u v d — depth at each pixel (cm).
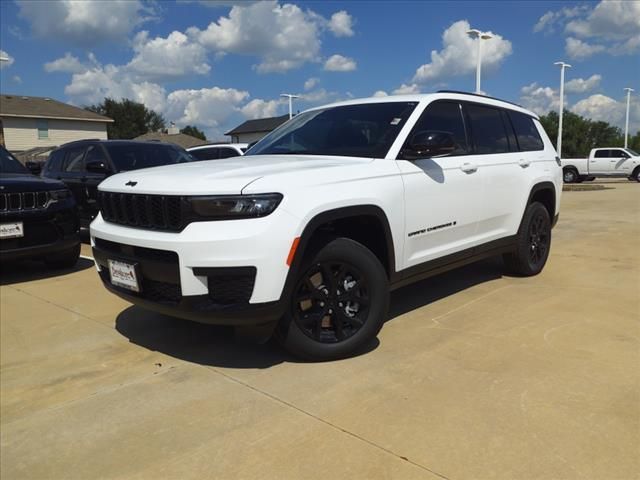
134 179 354
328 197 329
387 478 229
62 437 274
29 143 4094
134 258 340
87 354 381
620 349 365
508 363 343
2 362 373
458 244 452
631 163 2794
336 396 303
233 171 334
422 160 406
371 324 356
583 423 270
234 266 301
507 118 536
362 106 448
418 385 314
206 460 247
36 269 676
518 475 229
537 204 562
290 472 235
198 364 355
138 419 288
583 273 590
